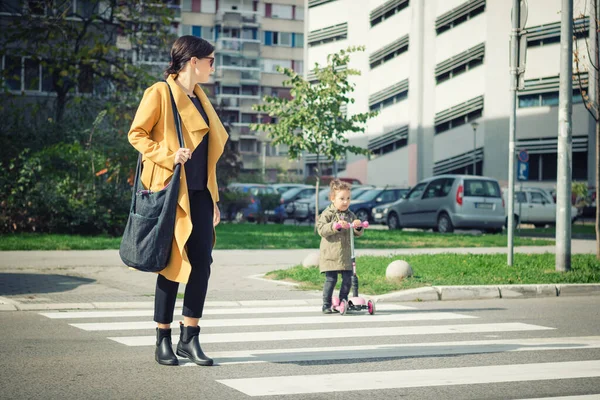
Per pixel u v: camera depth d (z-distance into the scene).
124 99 25.91
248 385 5.35
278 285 11.80
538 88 50.16
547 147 49.94
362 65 63.81
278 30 89.88
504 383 5.53
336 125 23.25
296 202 36.56
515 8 13.45
